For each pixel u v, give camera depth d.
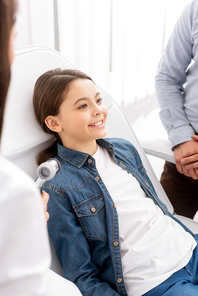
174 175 1.32
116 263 0.79
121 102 2.35
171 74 1.28
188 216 1.39
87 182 0.84
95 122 0.83
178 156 1.11
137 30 2.18
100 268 0.84
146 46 2.36
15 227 0.28
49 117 0.84
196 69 1.20
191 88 1.22
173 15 2.51
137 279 0.78
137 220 0.83
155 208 0.89
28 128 0.86
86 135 0.83
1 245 0.27
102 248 0.83
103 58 2.04
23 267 0.29
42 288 0.31
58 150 0.87
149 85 2.66
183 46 1.22
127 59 2.23
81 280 0.77
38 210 0.30
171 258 0.80
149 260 0.78
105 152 0.94
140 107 2.68
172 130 1.18
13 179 0.28
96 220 0.82
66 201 0.80
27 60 0.90
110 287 0.78
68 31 1.75
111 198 0.84
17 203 0.27
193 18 1.15
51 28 1.66
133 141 1.15
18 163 0.86
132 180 0.93
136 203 0.87
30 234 0.29
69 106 0.81
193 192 1.33
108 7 1.90
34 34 1.57
